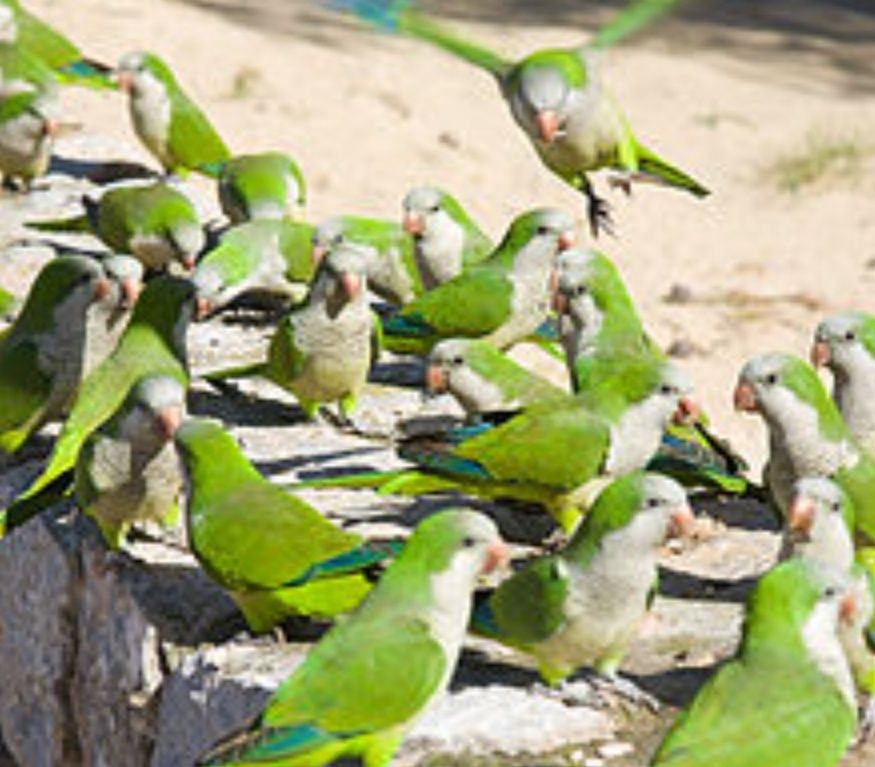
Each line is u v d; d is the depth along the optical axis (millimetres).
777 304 23109
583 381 13562
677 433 12750
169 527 12578
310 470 13828
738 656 9594
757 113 28969
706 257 24406
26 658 13797
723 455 13102
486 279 15016
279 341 14227
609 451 11984
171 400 11945
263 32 29172
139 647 12016
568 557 10375
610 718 10695
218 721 11047
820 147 27609
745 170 27000
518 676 11094
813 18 33812
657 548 10281
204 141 19797
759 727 9273
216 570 11062
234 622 11906
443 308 15000
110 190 17469
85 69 20656
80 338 14406
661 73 30141
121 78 19531
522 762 10344
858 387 12914
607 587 10289
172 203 16984
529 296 15039
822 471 12086
